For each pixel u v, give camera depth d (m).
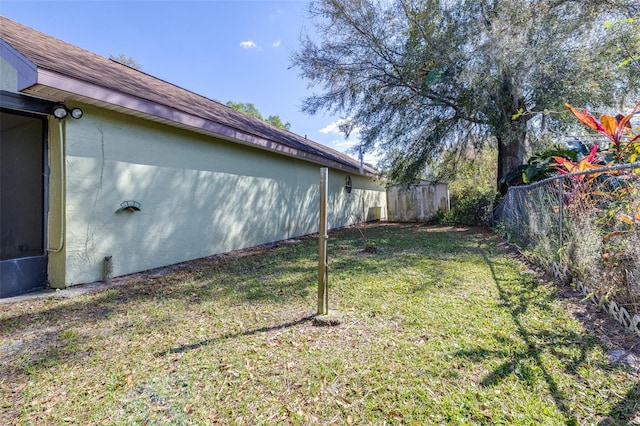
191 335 2.57
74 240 3.99
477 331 2.45
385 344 2.31
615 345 2.16
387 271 4.36
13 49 3.40
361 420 1.60
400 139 9.72
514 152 9.26
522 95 7.70
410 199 13.53
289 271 4.59
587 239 3.02
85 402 1.79
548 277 3.76
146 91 5.07
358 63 9.09
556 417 1.55
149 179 4.90
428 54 7.98
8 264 3.68
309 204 9.55
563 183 3.56
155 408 1.72
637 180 2.44
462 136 9.99
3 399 1.84
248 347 2.33
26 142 3.87
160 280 4.29
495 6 7.32
